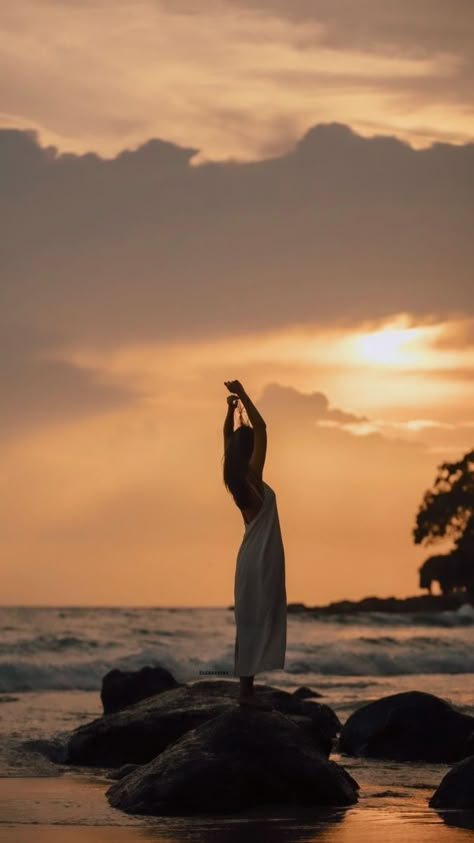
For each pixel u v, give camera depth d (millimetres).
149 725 12141
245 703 9797
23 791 10219
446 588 110000
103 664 28609
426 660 32875
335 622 60500
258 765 9336
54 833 8133
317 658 31531
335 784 9539
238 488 9258
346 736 13430
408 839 7977
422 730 12984
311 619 60688
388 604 100312
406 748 12938
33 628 48219
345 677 28625
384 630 56156
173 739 12055
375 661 31969
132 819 8750
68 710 18938
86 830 8266
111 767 12070
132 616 60281
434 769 12164
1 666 27000
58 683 27328
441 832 8281
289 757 9445
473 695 20359
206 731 9641
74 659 31703
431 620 62125
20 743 13297
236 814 8992
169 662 30609
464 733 12945
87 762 12234
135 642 37531
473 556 109688
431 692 21578
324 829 8359
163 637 43594
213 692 12984
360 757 13039
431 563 111938
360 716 13484
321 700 20000
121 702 15664
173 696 12891
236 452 9289
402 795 10164
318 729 11172
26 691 25969
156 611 66750
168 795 9094
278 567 9344
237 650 9453
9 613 57656
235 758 9328
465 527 117688
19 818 8750
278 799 9344
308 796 9430
